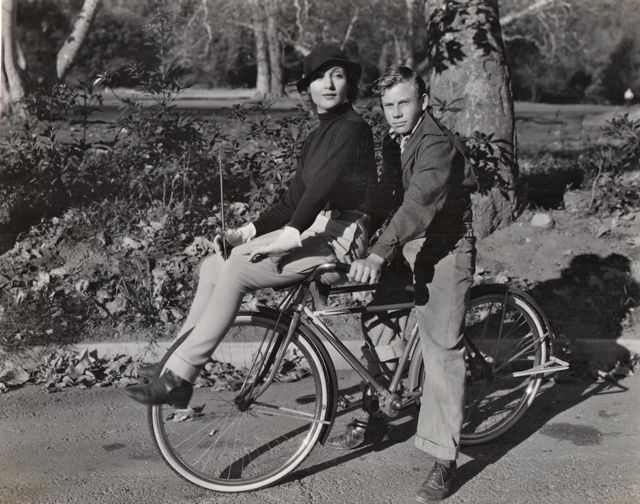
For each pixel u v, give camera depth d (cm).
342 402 322
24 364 413
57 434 343
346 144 276
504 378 340
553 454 327
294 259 281
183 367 270
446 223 291
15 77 518
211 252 497
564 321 459
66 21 511
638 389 398
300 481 305
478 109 554
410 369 319
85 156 498
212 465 305
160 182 507
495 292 335
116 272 477
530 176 673
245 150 485
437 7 561
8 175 505
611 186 588
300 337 298
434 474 291
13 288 460
